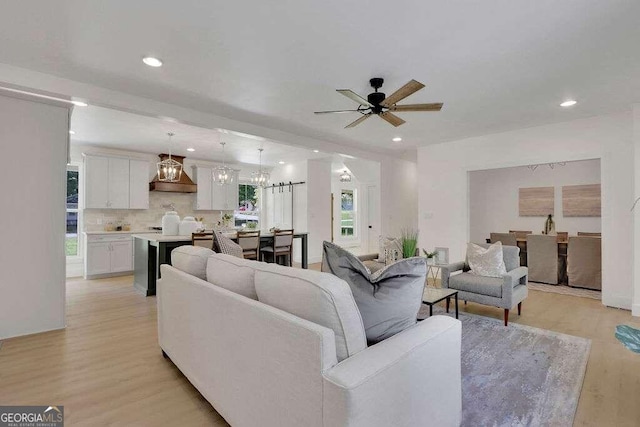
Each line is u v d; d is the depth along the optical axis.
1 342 2.91
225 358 1.69
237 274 1.81
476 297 3.49
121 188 6.30
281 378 1.33
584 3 1.99
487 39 2.41
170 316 2.38
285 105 3.83
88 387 2.15
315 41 2.44
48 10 2.06
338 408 1.08
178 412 1.88
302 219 7.93
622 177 4.07
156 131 5.06
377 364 1.21
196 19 2.17
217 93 3.46
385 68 2.88
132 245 6.25
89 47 2.52
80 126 4.79
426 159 6.11
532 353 2.69
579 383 2.22
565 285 5.20
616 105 3.84
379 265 4.16
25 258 3.11
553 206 6.64
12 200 3.06
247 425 1.53
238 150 6.57
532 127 4.81
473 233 7.72
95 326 3.34
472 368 2.43
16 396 2.04
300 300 1.36
